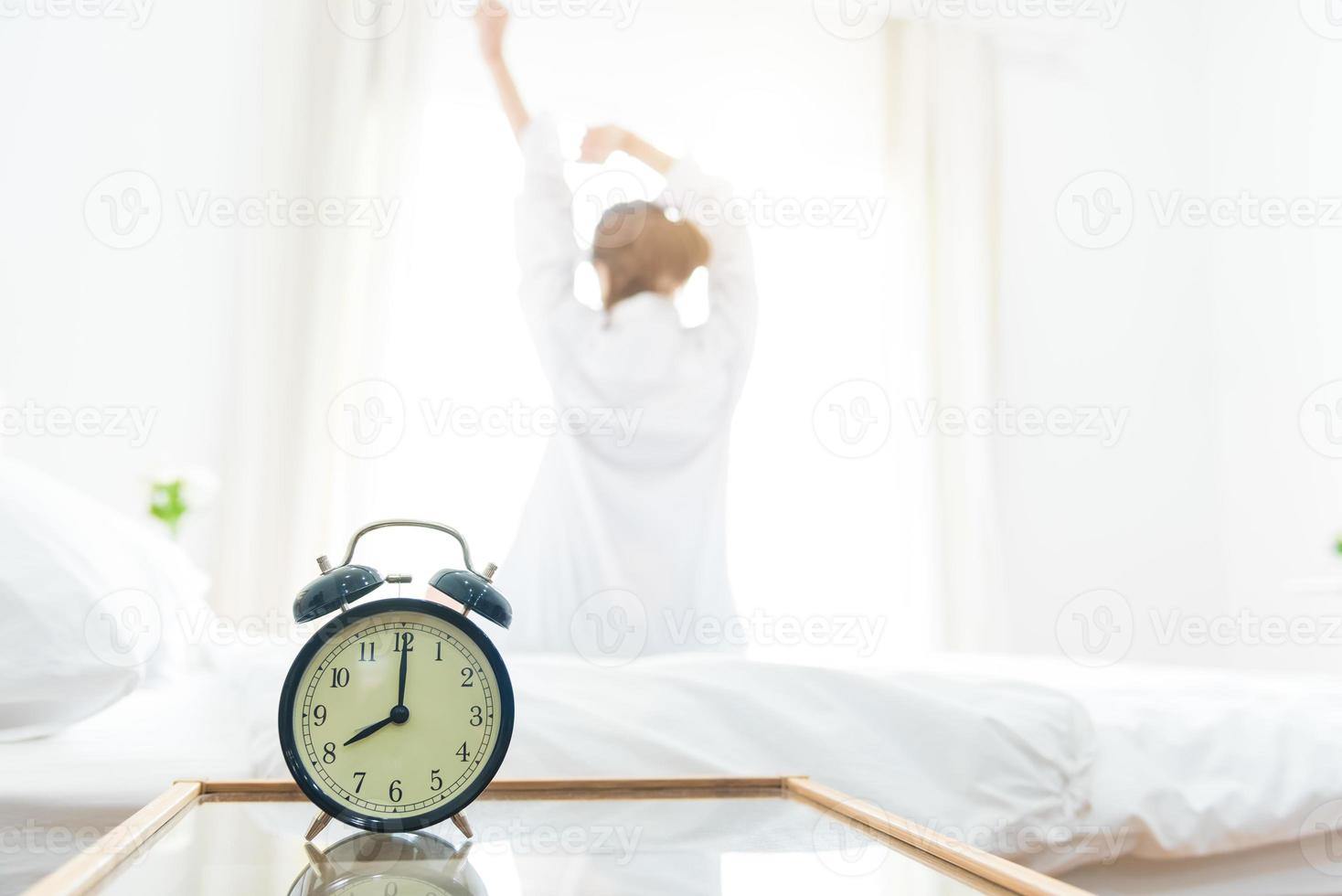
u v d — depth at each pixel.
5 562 1.05
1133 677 1.56
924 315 3.33
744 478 3.20
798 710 1.12
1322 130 2.95
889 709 1.13
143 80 2.85
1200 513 3.30
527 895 0.50
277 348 2.83
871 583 3.19
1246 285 3.21
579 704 1.08
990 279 3.40
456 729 0.71
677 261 1.61
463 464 2.91
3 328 2.68
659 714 1.09
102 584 1.10
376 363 2.86
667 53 3.29
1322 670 2.85
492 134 3.08
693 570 1.55
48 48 2.79
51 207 2.75
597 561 1.51
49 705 1.03
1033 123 3.51
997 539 3.23
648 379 1.55
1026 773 1.11
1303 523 2.95
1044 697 1.18
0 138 2.72
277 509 2.76
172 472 2.34
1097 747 1.17
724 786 0.88
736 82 3.35
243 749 1.03
